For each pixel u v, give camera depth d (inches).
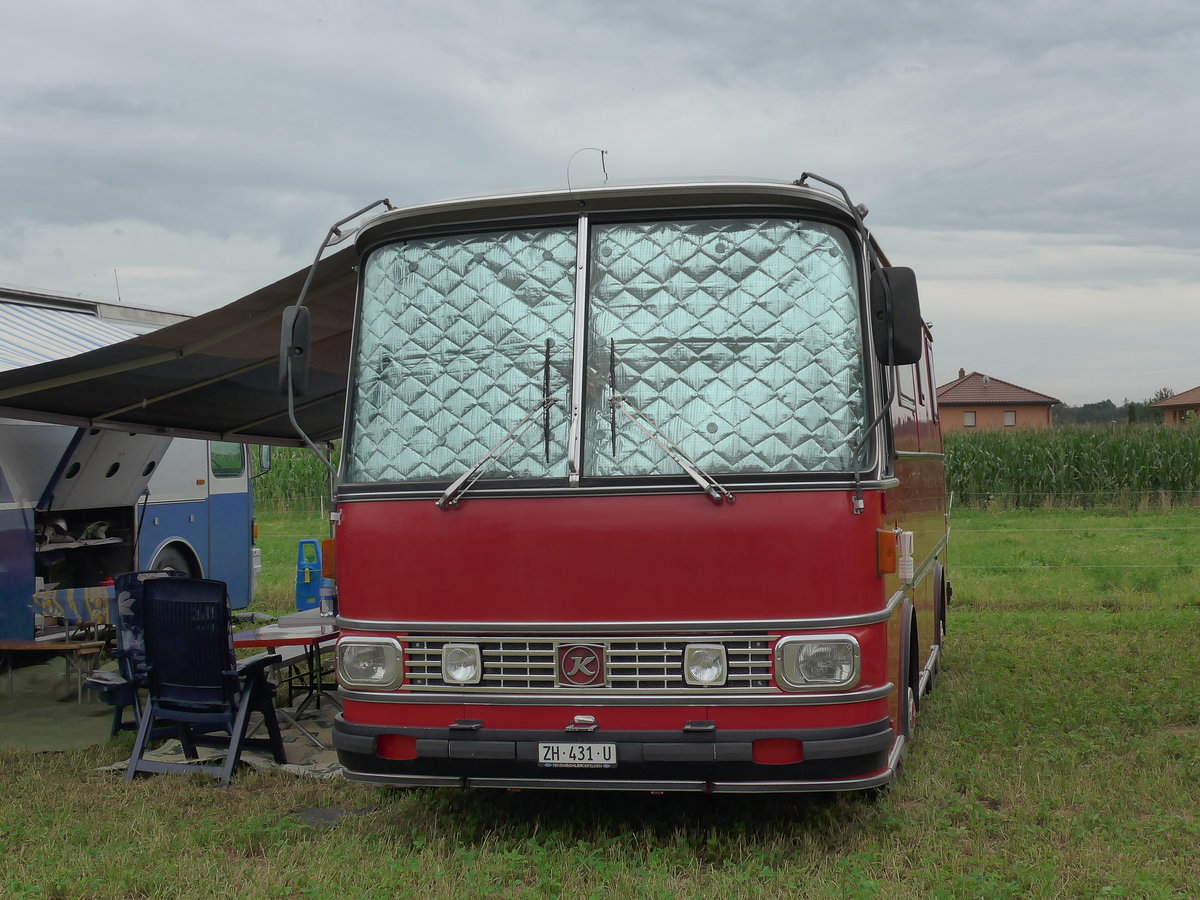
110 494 438.0
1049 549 821.9
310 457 1179.9
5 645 373.7
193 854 221.6
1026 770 263.0
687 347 213.8
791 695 199.3
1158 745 284.0
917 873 198.4
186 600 280.8
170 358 309.7
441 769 212.1
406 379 225.5
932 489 375.2
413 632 213.3
